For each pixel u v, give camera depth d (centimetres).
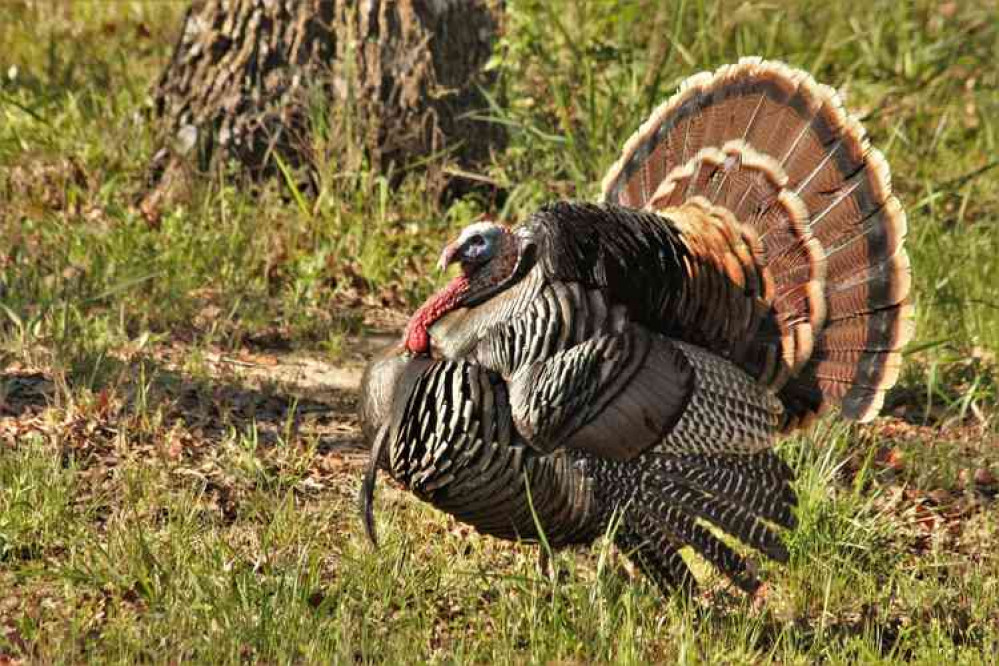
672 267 1514
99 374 1964
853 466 1888
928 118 3100
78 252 2281
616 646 1440
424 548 1644
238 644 1382
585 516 1487
